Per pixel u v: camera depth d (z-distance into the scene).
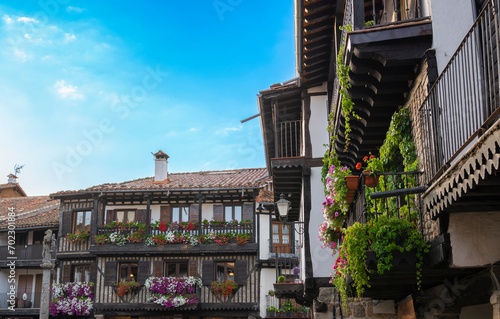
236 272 27.16
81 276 28.72
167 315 27.02
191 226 27.53
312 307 17.03
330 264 13.08
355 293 9.29
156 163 30.09
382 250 6.30
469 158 4.35
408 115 7.50
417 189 6.08
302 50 12.58
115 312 27.31
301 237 16.39
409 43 6.79
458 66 5.26
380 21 10.62
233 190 27.50
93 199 29.16
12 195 41.38
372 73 7.34
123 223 28.00
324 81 14.16
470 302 6.68
